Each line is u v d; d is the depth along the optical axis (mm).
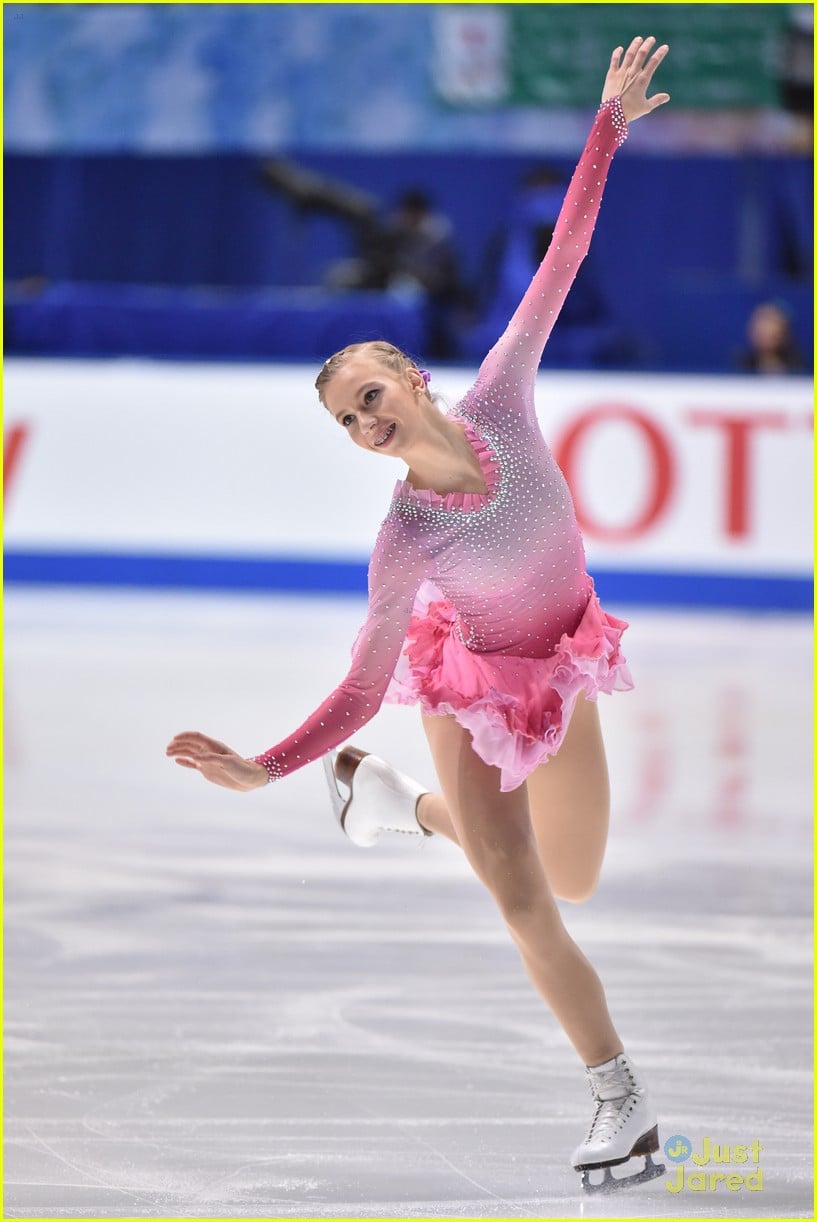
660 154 40969
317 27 40094
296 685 26078
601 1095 9758
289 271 42781
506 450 10172
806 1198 9289
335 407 9805
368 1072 11328
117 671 27281
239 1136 10156
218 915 15109
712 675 28219
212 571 35812
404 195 39688
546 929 9789
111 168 42719
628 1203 9250
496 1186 9445
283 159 42531
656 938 14484
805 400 34312
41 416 36062
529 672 10383
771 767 21484
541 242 36281
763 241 41469
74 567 36062
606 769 10672
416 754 21938
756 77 39875
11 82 40750
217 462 35719
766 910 15352
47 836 17781
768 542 34406
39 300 36219
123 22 40375
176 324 36250
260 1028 12195
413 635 10812
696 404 34469
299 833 18297
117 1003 12711
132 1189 9320
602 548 34562
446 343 36531
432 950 14203
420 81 40219
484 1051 11789
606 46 39812
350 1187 9383
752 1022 12312
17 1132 10195
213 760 9375
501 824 9922
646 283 42000
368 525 35438
